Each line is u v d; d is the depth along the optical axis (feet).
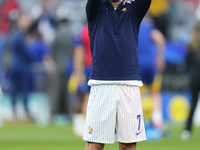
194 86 101.60
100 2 50.31
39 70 150.61
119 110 49.14
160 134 103.86
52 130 119.75
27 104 140.05
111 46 49.32
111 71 49.19
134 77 49.39
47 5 154.51
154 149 83.51
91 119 49.60
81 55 103.65
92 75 49.90
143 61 95.61
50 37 151.53
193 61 102.58
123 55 49.21
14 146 87.56
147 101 108.17
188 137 101.04
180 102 143.95
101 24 50.03
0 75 148.77
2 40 161.48
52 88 139.23
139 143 93.15
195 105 101.60
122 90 49.16
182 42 151.33
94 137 49.37
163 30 152.87
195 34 103.09
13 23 137.18
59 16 146.51
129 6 50.62
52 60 139.13
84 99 105.29
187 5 170.09
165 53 142.82
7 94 146.51
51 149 83.51
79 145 89.40
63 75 137.39
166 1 163.53
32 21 152.87
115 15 49.98
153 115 102.99
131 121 49.11
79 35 104.17
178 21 166.91
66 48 135.33
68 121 142.10
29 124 138.51
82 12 177.58
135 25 50.57
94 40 50.42
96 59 49.78
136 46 50.31
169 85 143.64
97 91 49.62
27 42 142.92
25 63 136.56
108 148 84.69
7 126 132.05
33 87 150.30
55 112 140.46
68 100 139.74
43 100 148.87
